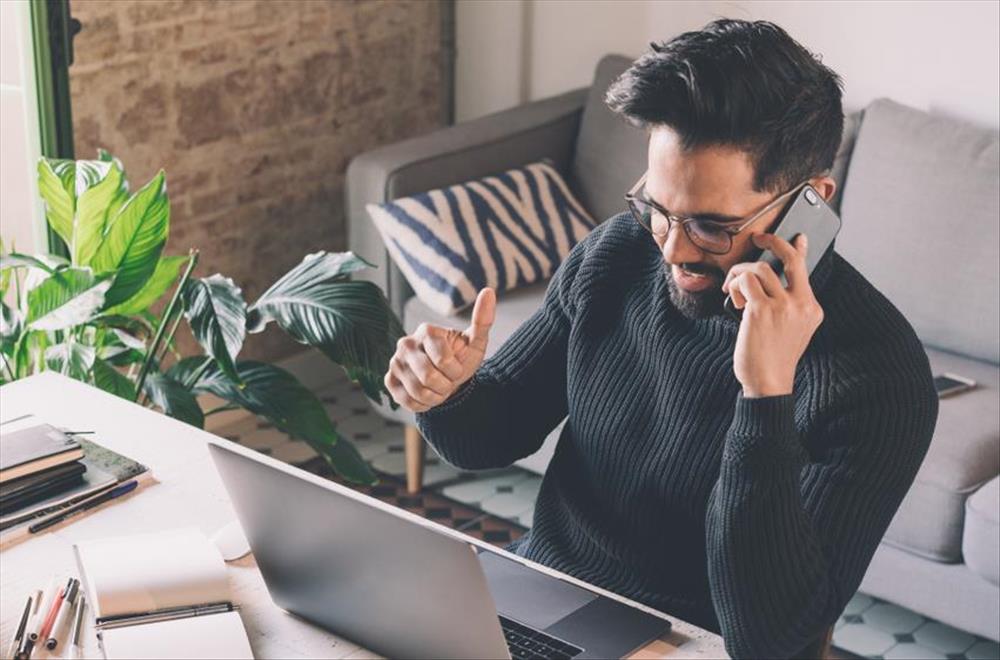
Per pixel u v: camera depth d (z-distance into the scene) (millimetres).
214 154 3801
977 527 2736
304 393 2865
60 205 2789
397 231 3545
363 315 2691
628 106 1454
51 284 2576
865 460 1534
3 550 1759
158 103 3613
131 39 3498
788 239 1484
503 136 3844
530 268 3584
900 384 1553
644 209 1567
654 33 4098
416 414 1824
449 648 1461
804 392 1594
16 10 3150
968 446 2867
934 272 3273
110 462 1935
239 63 3797
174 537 1688
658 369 1707
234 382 2623
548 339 1880
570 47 4305
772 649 1509
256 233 3990
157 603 1590
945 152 3293
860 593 3227
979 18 3492
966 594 2811
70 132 3289
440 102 4527
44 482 1832
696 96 1414
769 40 1446
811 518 1537
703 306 1549
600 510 1790
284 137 3996
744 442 1462
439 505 3588
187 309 2674
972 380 3145
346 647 1577
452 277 3463
